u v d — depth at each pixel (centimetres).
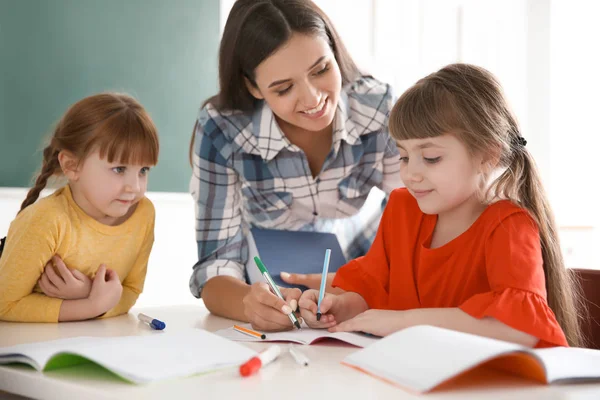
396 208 124
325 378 67
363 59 364
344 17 362
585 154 398
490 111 106
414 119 104
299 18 124
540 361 63
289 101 127
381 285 122
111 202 126
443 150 104
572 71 396
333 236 149
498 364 71
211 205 152
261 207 156
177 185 309
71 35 272
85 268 128
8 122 254
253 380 67
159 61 301
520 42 405
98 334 105
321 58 124
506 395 62
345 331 96
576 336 107
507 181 109
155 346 76
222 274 139
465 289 108
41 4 262
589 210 397
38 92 262
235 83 142
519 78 407
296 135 149
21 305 118
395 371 66
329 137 150
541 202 110
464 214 113
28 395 69
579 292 111
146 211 137
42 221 120
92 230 127
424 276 115
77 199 129
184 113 311
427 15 384
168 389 63
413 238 119
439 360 65
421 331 74
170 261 304
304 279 134
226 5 329
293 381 66
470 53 397
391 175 157
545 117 391
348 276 123
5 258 120
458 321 89
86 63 277
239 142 149
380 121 150
